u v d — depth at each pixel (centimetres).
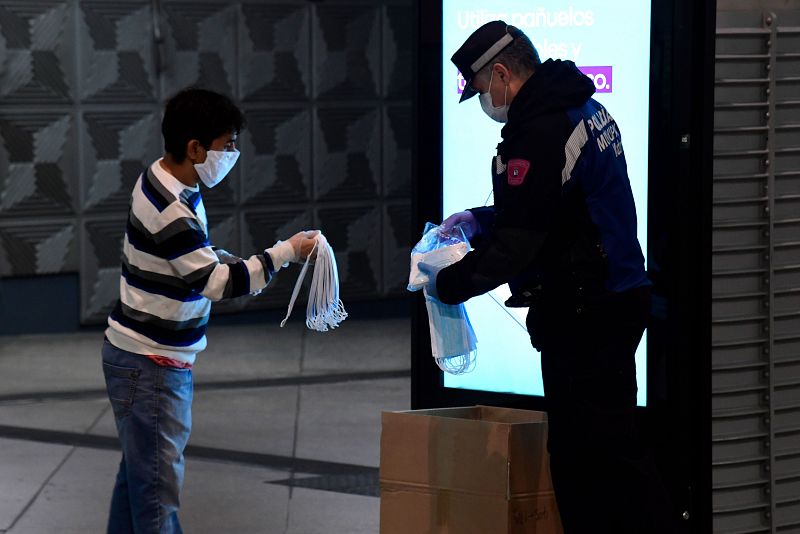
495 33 448
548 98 433
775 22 498
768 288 511
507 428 452
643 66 495
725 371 510
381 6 1300
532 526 465
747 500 521
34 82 1167
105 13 1188
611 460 445
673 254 493
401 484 479
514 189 430
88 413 907
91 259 1209
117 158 1208
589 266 438
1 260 1174
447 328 470
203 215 481
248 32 1245
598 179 436
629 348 446
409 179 1327
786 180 512
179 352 471
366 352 1145
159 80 1217
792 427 526
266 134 1262
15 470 748
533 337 458
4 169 1165
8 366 1066
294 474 742
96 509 669
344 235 1309
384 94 1312
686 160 486
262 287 475
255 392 980
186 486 714
